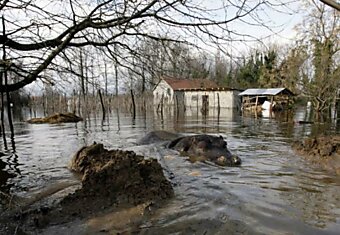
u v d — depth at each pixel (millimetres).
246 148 13031
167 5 4500
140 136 16875
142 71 5309
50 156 11664
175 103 54281
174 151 11836
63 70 5316
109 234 5121
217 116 34219
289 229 5266
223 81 56844
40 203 6625
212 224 5418
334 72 31266
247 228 5273
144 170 7199
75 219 5738
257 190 7348
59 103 45594
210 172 9008
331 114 33594
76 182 8078
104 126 23359
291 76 37031
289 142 14695
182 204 6352
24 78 5285
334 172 9008
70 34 4945
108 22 4828
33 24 4969
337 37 31844
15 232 5301
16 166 10109
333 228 5324
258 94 45594
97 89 6074
